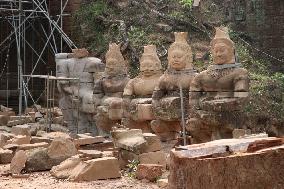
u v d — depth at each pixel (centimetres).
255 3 2455
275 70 2350
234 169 562
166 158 1034
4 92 2534
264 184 565
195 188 572
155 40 2300
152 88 1419
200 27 2414
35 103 2362
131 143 1055
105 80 1600
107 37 2383
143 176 969
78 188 912
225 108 1084
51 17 2550
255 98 1514
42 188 922
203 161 567
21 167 1075
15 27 2330
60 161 1123
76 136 1418
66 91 1891
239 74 1110
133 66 2198
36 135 1655
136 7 2492
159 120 1309
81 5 2566
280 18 2389
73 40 2530
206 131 1136
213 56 1158
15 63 2595
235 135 1056
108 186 928
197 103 1153
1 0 2364
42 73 2595
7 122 2075
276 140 609
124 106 1459
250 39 2464
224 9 2547
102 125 1582
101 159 1003
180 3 2522
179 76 1297
